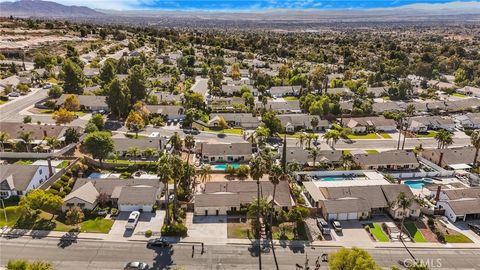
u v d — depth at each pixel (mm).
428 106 185875
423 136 151375
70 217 77562
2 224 78750
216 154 120188
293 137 144750
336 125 157000
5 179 88125
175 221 83562
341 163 118000
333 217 86750
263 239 78688
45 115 149625
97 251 72562
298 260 72438
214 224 83562
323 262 71938
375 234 82062
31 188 89438
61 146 118812
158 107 161750
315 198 91812
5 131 120812
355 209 87125
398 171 116938
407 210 87938
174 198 84750
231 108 176750
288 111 178500
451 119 165500
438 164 120688
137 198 87250
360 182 99812
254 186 94750
